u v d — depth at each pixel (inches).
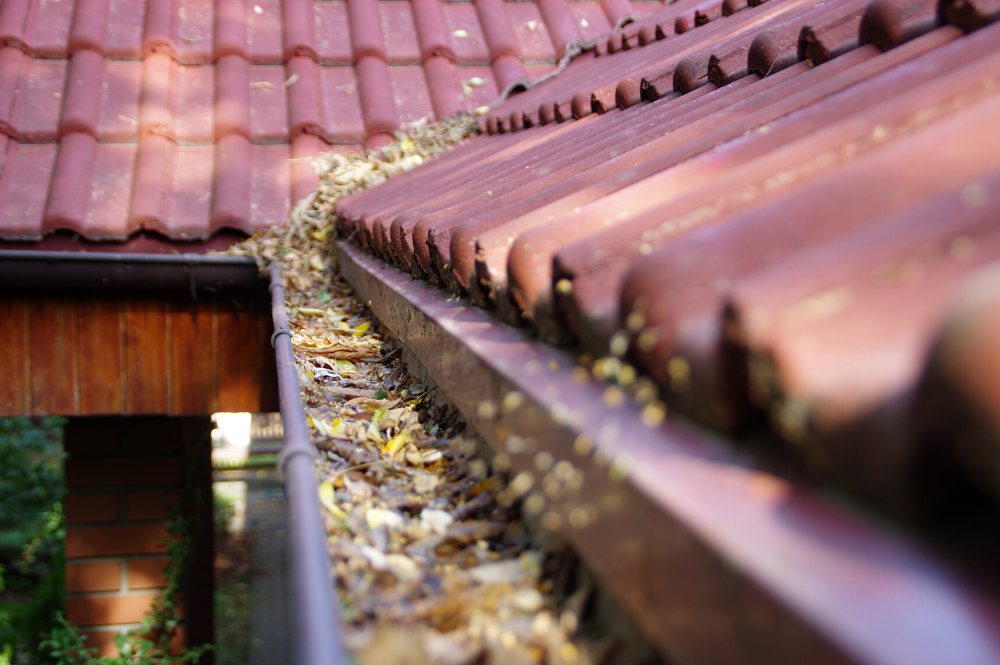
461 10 243.1
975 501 21.3
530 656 37.1
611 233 42.7
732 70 96.7
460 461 66.5
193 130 192.5
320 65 219.6
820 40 79.7
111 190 174.9
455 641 38.5
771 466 26.2
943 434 19.0
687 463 27.8
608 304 38.9
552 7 244.7
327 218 178.7
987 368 17.4
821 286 24.2
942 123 34.0
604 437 31.4
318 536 38.6
